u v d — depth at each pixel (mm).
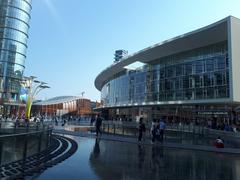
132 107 60812
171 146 19656
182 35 41656
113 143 20109
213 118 40688
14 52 87812
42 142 9938
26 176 7406
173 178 8484
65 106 126188
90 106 142375
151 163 11367
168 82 48406
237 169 10656
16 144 6672
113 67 62250
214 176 9094
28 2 93688
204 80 41625
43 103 120062
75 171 8820
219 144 19391
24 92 77750
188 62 45094
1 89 83938
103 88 85188
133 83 58469
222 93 38281
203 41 41219
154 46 47156
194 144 21734
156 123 21391
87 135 26734
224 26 38250
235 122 38625
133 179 8016
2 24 86250
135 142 21453
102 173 8688
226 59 38656
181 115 46719
